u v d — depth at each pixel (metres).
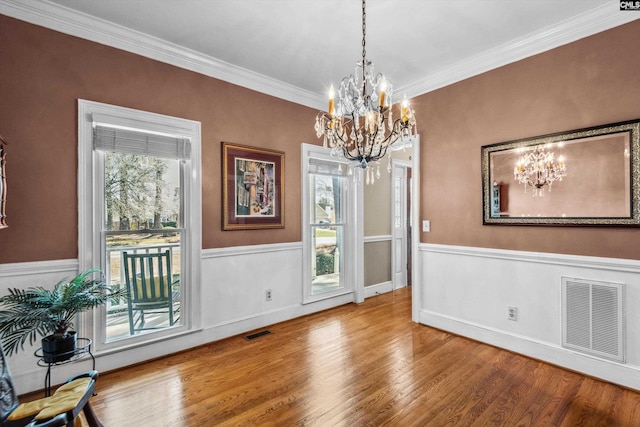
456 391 2.16
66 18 2.26
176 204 2.86
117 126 2.50
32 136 2.17
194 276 2.89
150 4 2.19
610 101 2.25
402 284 5.28
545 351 2.56
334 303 4.13
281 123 3.57
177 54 2.78
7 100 2.09
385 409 1.97
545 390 2.16
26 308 1.83
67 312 2.04
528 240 2.67
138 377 2.37
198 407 2.00
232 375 2.39
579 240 2.40
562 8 2.24
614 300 2.23
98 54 2.42
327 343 2.97
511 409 1.96
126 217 2.61
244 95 3.26
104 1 2.15
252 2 2.16
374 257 4.75
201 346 2.92
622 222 2.19
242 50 2.82
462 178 3.11
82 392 1.56
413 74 3.31
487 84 2.92
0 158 1.83
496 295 2.87
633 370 2.15
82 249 2.34
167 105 2.75
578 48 2.39
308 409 1.97
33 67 2.17
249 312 3.29
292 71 3.24
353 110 1.88
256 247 3.34
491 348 2.84
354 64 3.07
